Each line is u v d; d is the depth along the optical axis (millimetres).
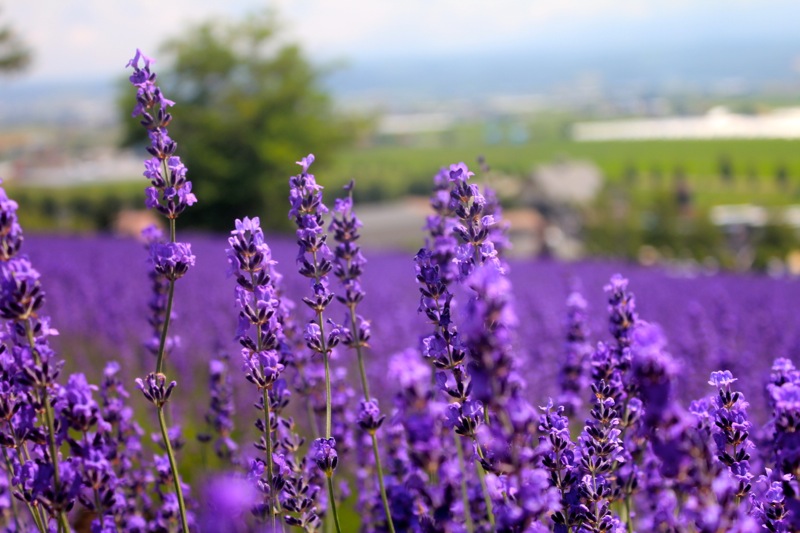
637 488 3078
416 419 1962
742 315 10938
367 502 4188
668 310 11820
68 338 9648
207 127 47375
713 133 193375
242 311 2936
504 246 4379
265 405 2887
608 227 71062
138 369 8484
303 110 50844
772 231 67250
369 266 20484
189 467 5598
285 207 49750
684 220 70312
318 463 2986
